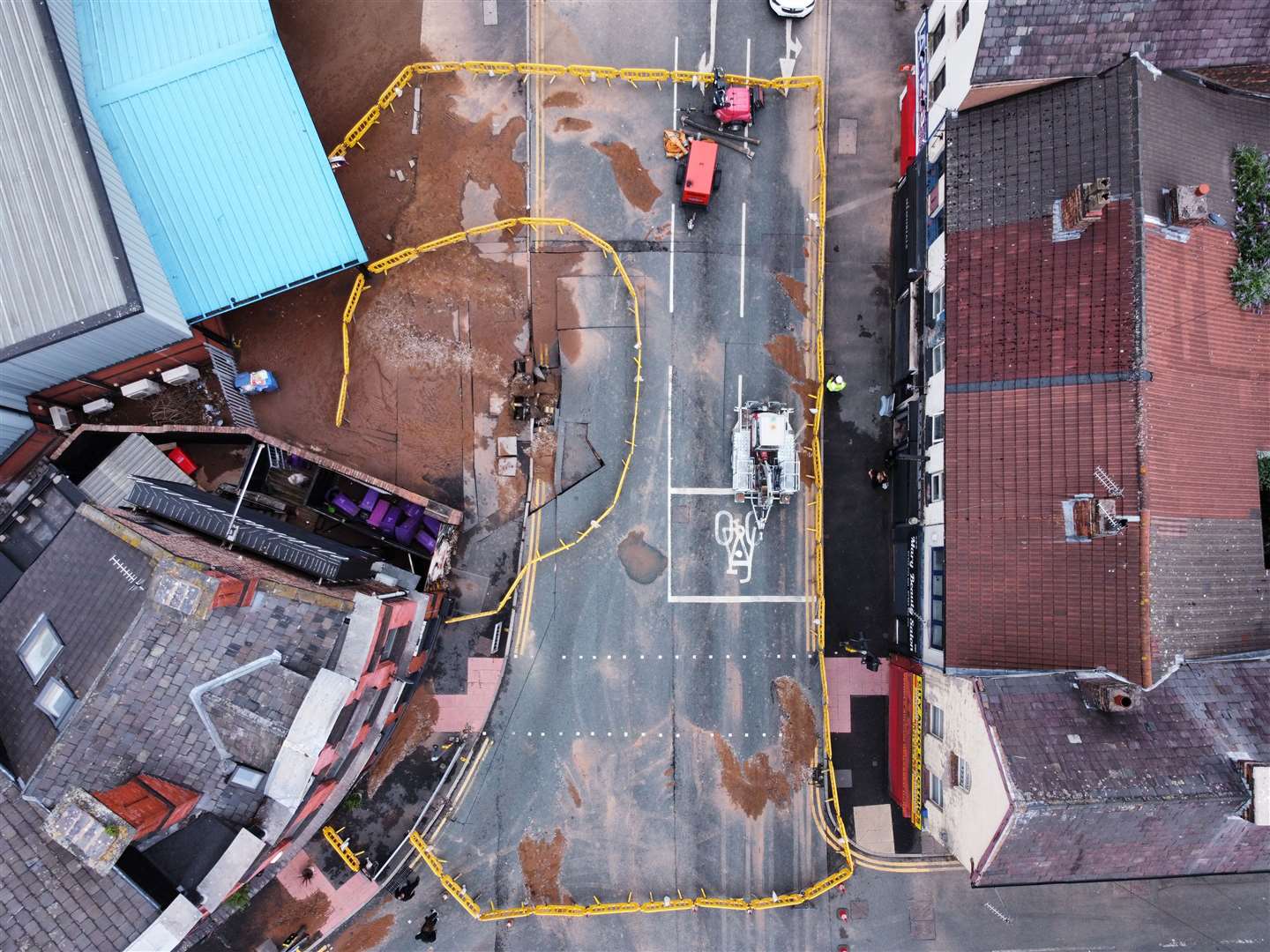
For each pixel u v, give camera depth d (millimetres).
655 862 27000
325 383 27594
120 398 27250
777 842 27094
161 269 23969
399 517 27406
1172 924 27062
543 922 26922
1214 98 22016
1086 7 20547
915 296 26031
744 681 27344
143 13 24531
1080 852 20094
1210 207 21578
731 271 27828
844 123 28062
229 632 19266
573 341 27688
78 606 19984
